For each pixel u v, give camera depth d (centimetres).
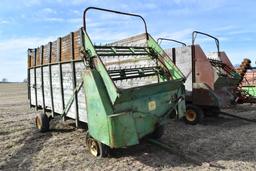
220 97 856
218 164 496
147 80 707
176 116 622
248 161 511
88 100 530
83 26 549
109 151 546
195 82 880
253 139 657
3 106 1714
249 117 972
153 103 561
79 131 797
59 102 720
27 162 553
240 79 1022
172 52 933
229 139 664
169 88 593
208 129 785
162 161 520
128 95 499
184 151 572
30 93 958
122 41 769
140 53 666
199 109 851
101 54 585
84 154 579
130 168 490
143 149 590
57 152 606
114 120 473
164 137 693
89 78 518
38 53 854
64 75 678
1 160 574
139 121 533
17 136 784
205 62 857
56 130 824
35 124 906
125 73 650
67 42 643
